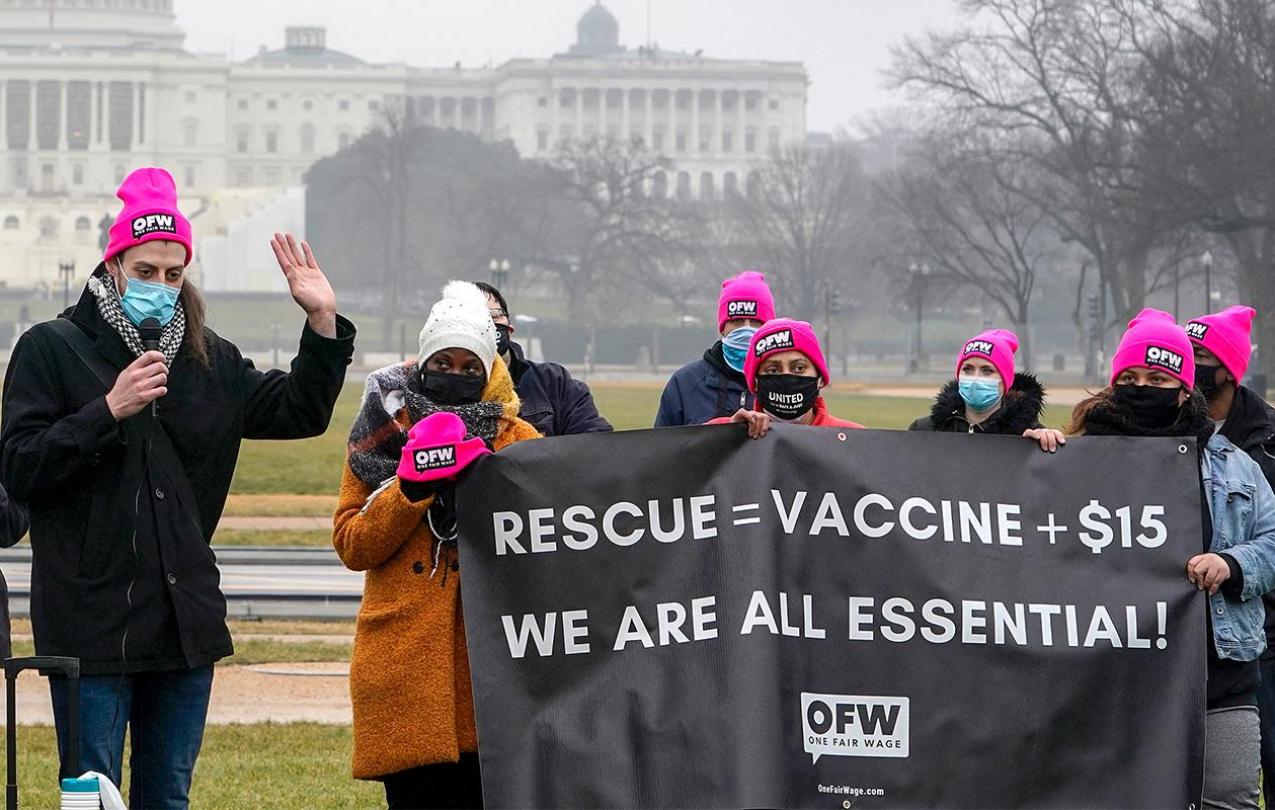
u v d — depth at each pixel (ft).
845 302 498.28
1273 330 304.50
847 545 29.25
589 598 28.66
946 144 342.44
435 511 29.19
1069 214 367.45
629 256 508.12
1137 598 29.71
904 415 210.18
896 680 29.01
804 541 29.22
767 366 33.60
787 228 513.45
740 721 28.14
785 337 33.40
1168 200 277.03
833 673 28.94
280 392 31.55
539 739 28.14
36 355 30.09
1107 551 29.86
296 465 156.97
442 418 28.35
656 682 28.40
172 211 30.60
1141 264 314.96
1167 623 29.71
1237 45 279.90
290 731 49.03
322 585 81.00
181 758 30.37
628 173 526.98
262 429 31.76
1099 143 308.60
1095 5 310.04
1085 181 308.60
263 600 73.46
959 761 28.96
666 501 28.91
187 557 30.07
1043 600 29.50
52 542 29.71
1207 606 30.91
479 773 29.55
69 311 31.37
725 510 28.94
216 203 614.34
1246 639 30.99
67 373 30.07
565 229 521.24
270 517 116.37
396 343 476.54
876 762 28.86
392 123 541.34
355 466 29.60
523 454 28.76
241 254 561.02
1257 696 35.81
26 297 550.77
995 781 29.01
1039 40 315.17
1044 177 340.80
